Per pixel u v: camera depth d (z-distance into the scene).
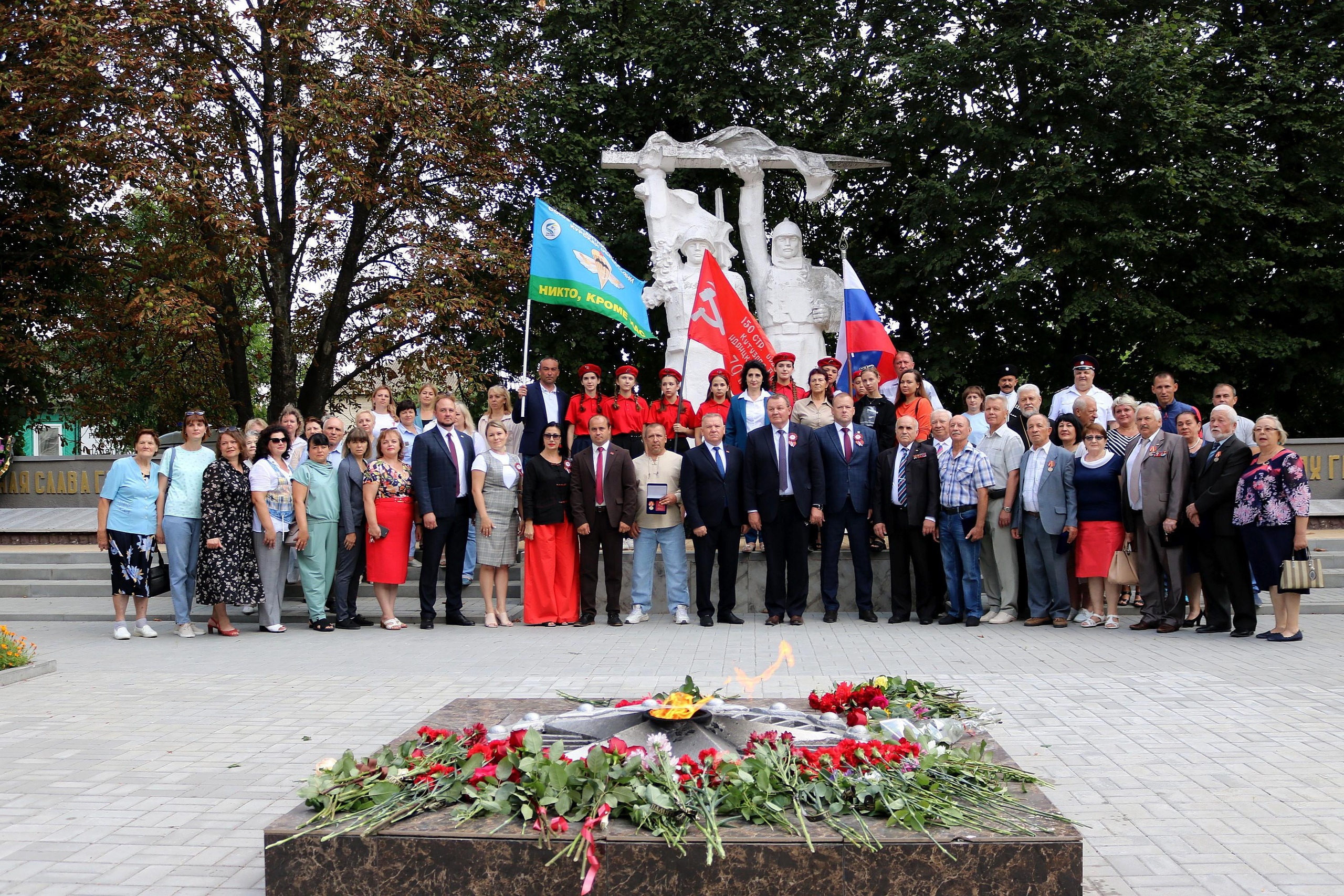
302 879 3.32
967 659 8.52
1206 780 5.04
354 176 19.42
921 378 12.91
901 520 11.00
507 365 23.48
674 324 16.25
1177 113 18.78
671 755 3.90
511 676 7.82
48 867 4.04
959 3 20.81
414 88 19.38
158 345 21.81
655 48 22.14
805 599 10.89
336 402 25.28
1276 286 20.38
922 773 3.65
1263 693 7.04
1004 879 3.21
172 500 10.62
